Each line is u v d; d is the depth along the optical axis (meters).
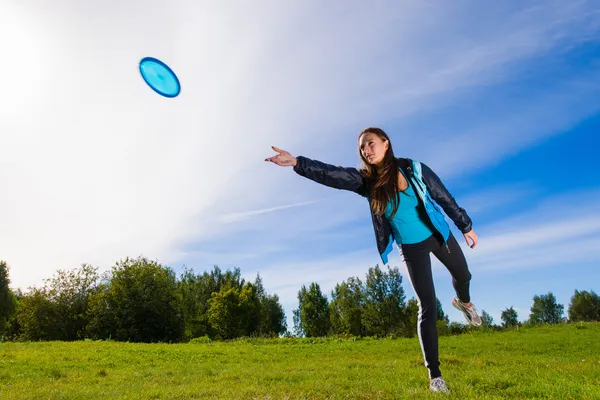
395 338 29.17
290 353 16.31
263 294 67.75
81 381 7.76
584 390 4.04
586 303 57.09
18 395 5.72
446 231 3.78
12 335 46.62
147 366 10.96
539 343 17.20
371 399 4.22
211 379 7.66
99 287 39.56
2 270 45.44
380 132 3.62
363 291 44.66
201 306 55.44
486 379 5.29
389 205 3.63
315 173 3.65
